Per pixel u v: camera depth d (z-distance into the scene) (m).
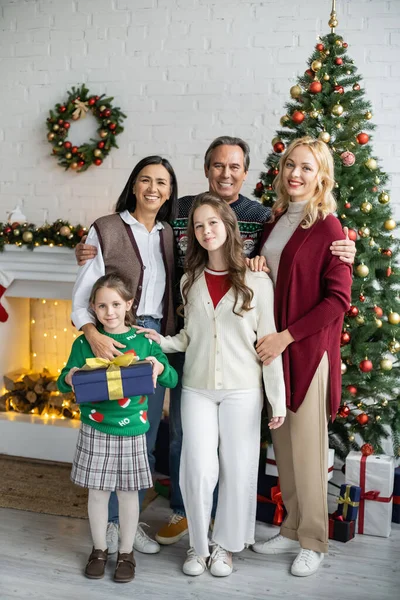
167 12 3.77
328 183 2.49
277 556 2.68
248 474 2.49
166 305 2.67
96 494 2.46
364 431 3.09
